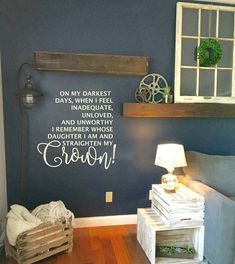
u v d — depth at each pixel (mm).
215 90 2928
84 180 2775
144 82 2779
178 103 2760
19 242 2016
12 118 2578
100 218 2828
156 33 2760
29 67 2549
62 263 2174
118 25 2680
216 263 2014
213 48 2768
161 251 2215
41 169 2678
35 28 2531
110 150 2803
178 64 2791
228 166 2572
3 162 2600
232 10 2873
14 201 2650
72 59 2561
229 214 1904
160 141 2889
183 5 2752
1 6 2463
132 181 2873
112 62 2641
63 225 2262
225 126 2992
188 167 2602
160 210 2316
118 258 2254
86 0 2596
